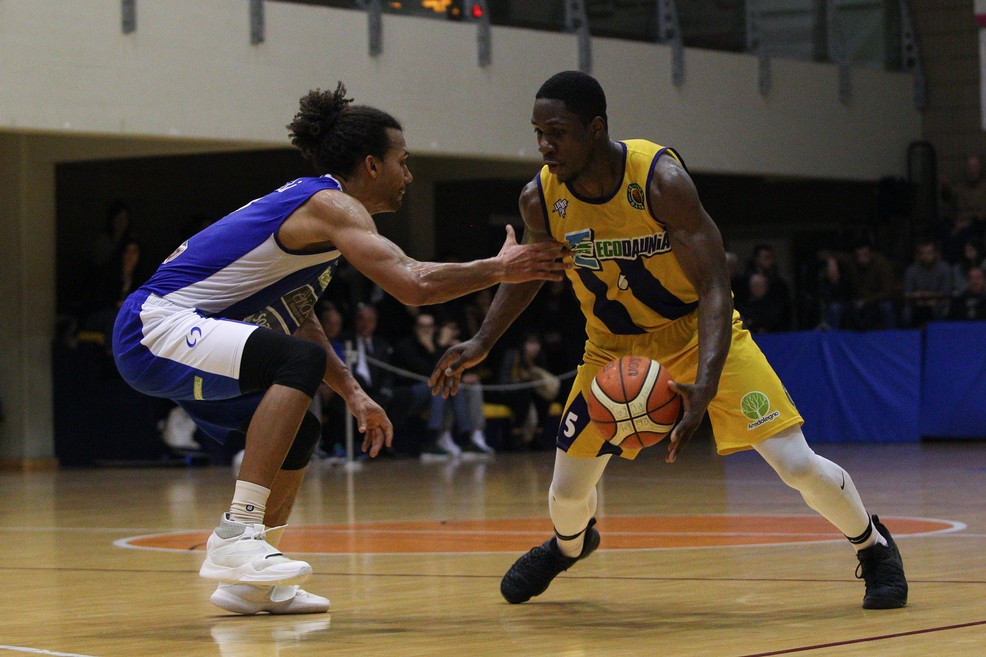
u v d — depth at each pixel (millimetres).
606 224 5137
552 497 5551
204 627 5059
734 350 5227
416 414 18641
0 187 18109
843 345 19328
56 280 20578
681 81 19969
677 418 4828
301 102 5434
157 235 21625
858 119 22516
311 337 5656
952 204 23328
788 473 5164
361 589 6141
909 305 20000
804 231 26109
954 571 6199
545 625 4988
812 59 22000
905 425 18969
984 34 22859
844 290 21062
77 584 6438
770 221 25266
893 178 22688
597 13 19312
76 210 20797
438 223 23609
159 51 15391
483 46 17922
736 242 26688
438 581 6391
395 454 18688
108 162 21062
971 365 18656
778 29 21547
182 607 5621
